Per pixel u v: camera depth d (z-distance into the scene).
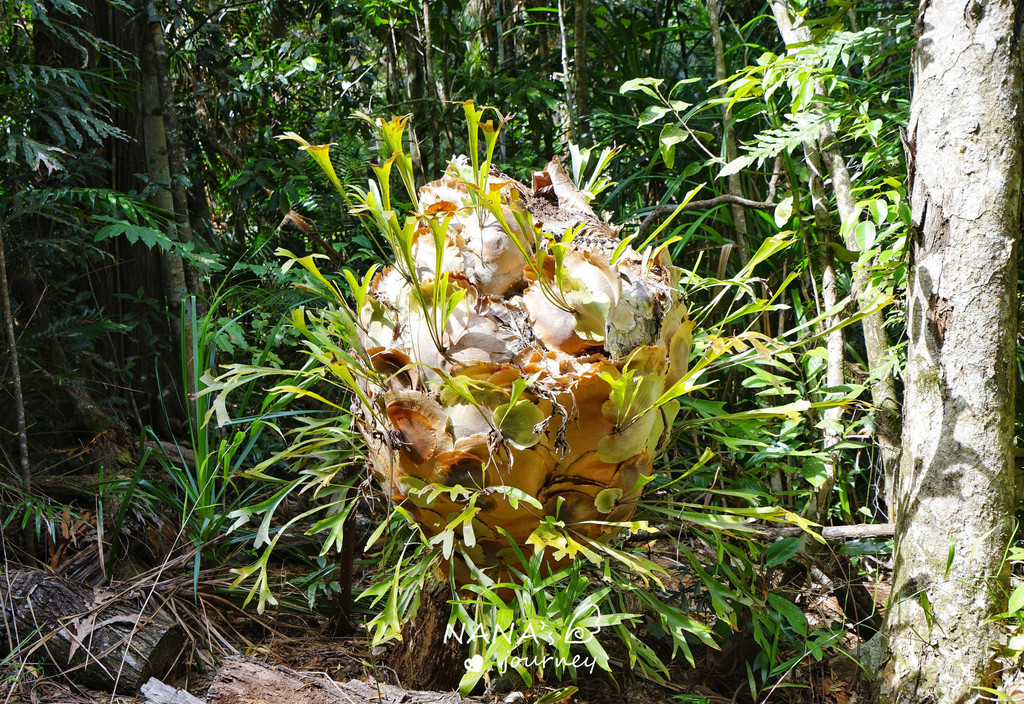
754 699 1.25
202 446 1.65
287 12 3.21
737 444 1.34
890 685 1.18
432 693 1.24
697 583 1.50
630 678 1.33
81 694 1.29
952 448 1.15
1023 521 1.27
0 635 1.35
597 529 1.10
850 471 1.78
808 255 1.72
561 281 0.99
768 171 2.05
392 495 1.11
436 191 1.17
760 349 1.16
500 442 0.99
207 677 1.39
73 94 2.01
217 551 1.70
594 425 1.01
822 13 1.73
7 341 1.87
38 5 1.92
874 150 1.68
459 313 1.03
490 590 1.07
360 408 1.19
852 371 1.61
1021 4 1.12
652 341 1.08
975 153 1.13
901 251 1.46
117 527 1.60
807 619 1.52
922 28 1.20
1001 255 1.13
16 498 1.72
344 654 1.46
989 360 1.13
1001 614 1.09
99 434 2.02
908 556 1.19
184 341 1.83
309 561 1.76
